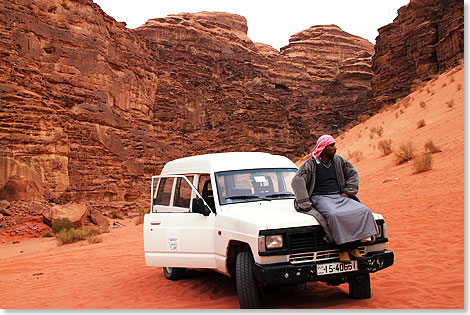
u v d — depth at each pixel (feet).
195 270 27.96
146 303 20.74
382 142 92.22
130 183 168.25
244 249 17.84
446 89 114.01
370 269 16.89
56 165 120.98
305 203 17.16
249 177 20.81
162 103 294.25
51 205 104.68
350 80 514.68
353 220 16.39
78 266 36.42
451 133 77.51
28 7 159.53
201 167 21.81
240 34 592.19
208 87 378.73
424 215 38.60
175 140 263.90
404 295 18.65
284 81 558.56
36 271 36.40
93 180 150.30
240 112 333.21
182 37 458.50
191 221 20.62
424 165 63.00
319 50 652.89
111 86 194.08
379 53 253.85
